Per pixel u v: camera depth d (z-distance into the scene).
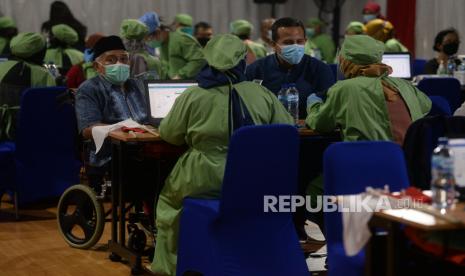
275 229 4.37
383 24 9.95
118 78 5.35
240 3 12.86
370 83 4.50
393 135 4.47
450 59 8.58
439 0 11.16
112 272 5.02
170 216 4.61
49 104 6.42
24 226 6.22
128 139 4.65
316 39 12.09
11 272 5.02
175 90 5.24
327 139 5.06
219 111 4.40
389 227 3.21
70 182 6.67
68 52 9.12
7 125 6.52
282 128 4.22
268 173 4.25
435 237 3.28
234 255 4.25
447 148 3.49
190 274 4.41
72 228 5.62
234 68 4.49
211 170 4.42
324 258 5.30
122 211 5.07
